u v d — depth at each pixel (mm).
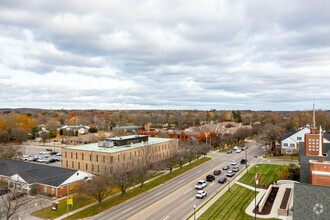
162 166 67438
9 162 65688
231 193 49781
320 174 32812
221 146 114375
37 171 57219
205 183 55250
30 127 153250
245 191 50844
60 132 158500
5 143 122438
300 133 90938
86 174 57562
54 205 41375
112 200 46469
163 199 46844
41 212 40938
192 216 38562
